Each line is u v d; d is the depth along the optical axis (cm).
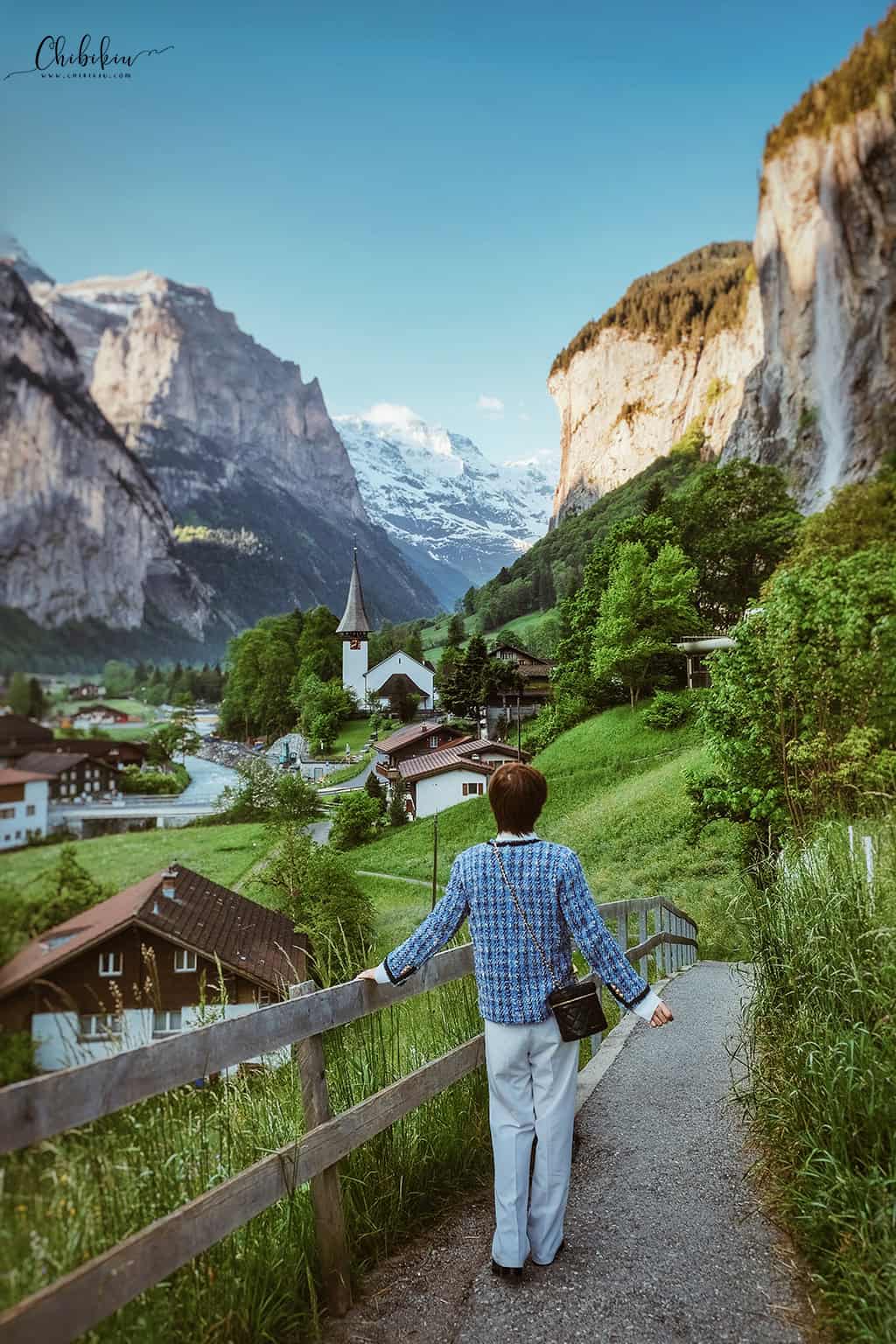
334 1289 246
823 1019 323
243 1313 221
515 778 274
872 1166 257
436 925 273
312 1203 260
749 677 1081
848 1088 278
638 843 2022
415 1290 259
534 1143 273
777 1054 368
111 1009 204
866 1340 216
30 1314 154
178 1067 197
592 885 1886
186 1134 230
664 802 2092
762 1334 231
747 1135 388
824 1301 245
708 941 1351
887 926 331
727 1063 533
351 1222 280
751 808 1168
